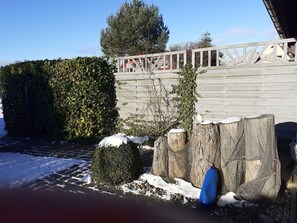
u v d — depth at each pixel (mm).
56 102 9641
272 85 6926
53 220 3812
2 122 14773
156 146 5160
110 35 21609
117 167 4902
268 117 4129
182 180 4820
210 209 3959
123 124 9797
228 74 7586
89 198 4484
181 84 8414
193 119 8281
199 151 4484
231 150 4289
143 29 21203
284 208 3854
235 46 7523
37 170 6035
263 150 4109
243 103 7387
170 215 3842
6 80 10844
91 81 9148
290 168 5387
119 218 3830
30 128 10531
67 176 5602
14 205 4293
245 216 3652
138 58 9664
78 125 9297
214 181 4066
